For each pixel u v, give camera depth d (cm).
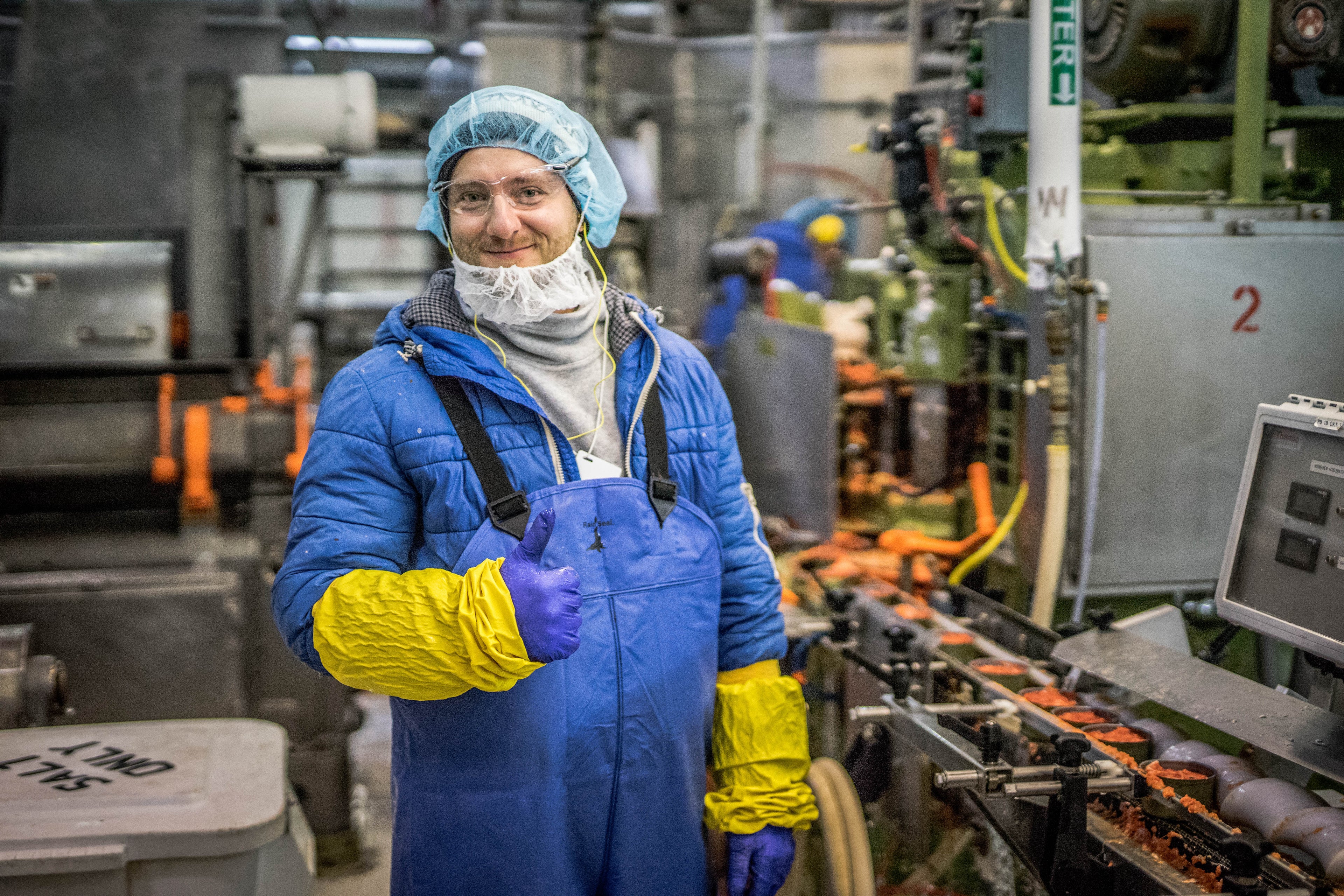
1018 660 177
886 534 237
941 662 180
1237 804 129
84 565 259
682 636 129
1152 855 125
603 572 124
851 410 275
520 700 121
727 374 313
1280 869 117
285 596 117
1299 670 174
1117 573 188
